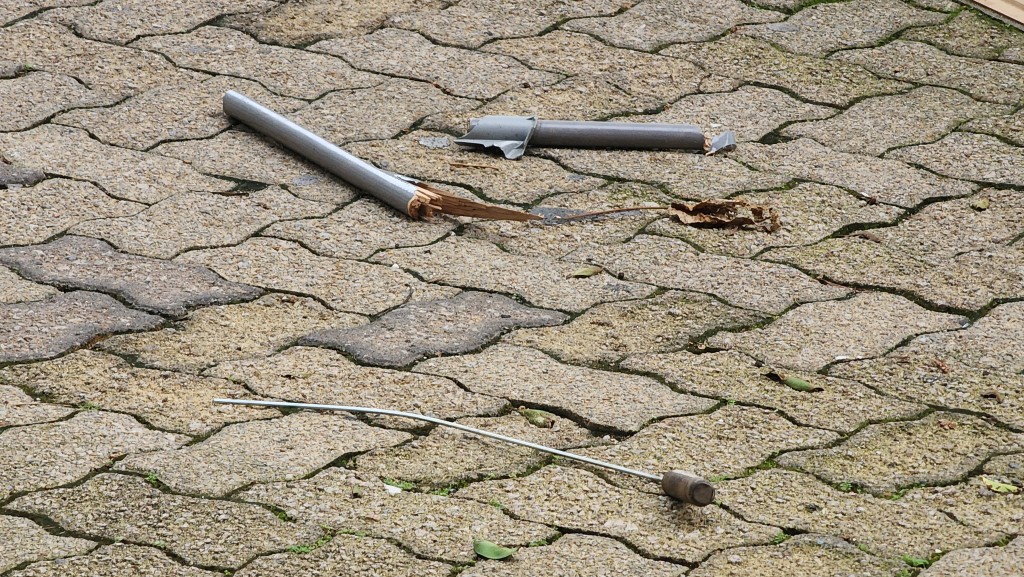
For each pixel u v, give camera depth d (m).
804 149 5.21
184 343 3.88
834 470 3.39
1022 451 3.48
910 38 6.18
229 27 6.04
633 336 4.00
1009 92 5.69
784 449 3.48
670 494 3.22
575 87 5.64
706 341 3.99
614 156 5.14
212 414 3.56
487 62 5.82
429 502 3.23
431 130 5.26
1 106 5.22
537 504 3.24
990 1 6.43
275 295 4.15
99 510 3.16
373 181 4.71
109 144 5.02
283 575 2.95
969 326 4.08
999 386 3.77
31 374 3.69
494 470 3.37
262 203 4.70
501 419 3.58
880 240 4.58
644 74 5.78
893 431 3.57
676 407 3.65
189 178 4.82
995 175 5.02
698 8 6.43
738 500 3.27
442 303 4.14
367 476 3.32
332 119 5.29
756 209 4.70
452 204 4.61
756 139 5.28
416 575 2.97
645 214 4.73
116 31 5.91
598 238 4.57
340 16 6.21
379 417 3.58
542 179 4.94
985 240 4.59
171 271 4.25
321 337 3.94
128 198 4.67
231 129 5.20
